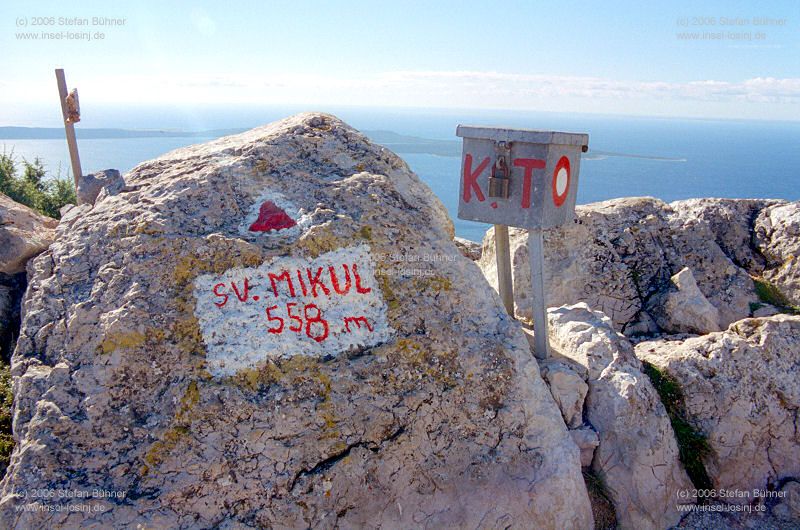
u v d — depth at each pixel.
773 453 5.45
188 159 5.69
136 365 4.36
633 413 5.11
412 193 5.67
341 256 4.95
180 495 3.99
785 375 5.61
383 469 4.34
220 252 4.84
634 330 6.96
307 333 4.64
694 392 5.57
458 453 4.53
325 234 4.99
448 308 5.02
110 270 4.78
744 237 7.77
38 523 3.79
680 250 7.45
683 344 6.03
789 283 7.20
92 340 4.46
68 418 4.14
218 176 5.34
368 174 5.59
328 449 4.29
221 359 4.42
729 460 5.36
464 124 5.32
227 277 4.76
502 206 5.26
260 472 4.13
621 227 7.49
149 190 5.37
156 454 4.08
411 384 4.61
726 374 5.58
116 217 5.14
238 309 4.64
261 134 5.95
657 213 7.78
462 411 4.65
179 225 5.00
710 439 5.40
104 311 4.57
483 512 4.38
